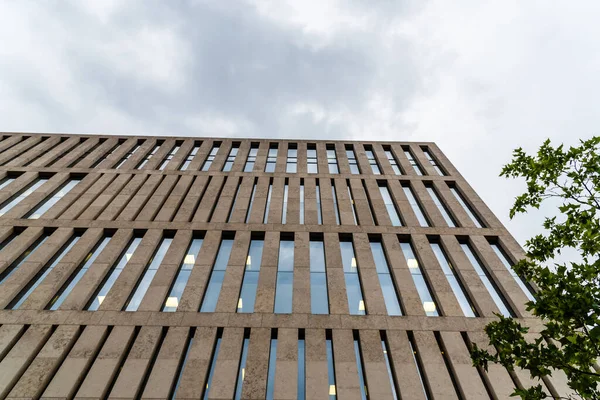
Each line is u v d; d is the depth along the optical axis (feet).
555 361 24.86
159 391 39.45
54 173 79.25
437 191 77.77
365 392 42.06
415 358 45.52
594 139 30.07
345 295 52.03
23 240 59.11
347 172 82.89
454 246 61.57
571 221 30.04
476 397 40.09
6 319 46.60
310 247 62.03
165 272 54.60
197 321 47.39
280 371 42.04
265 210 70.23
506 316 50.21
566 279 24.23
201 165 85.35
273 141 97.04
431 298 53.21
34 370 40.96
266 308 49.57
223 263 58.29
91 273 53.93
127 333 45.57
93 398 38.60
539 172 32.65
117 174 79.61
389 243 61.72
